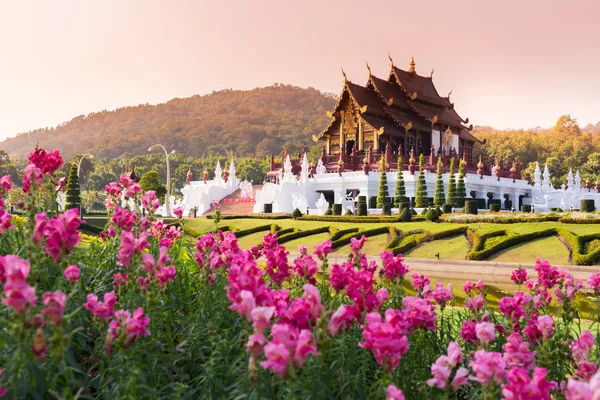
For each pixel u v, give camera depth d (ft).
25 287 13.76
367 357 19.79
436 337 24.79
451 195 169.58
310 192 202.90
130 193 32.37
